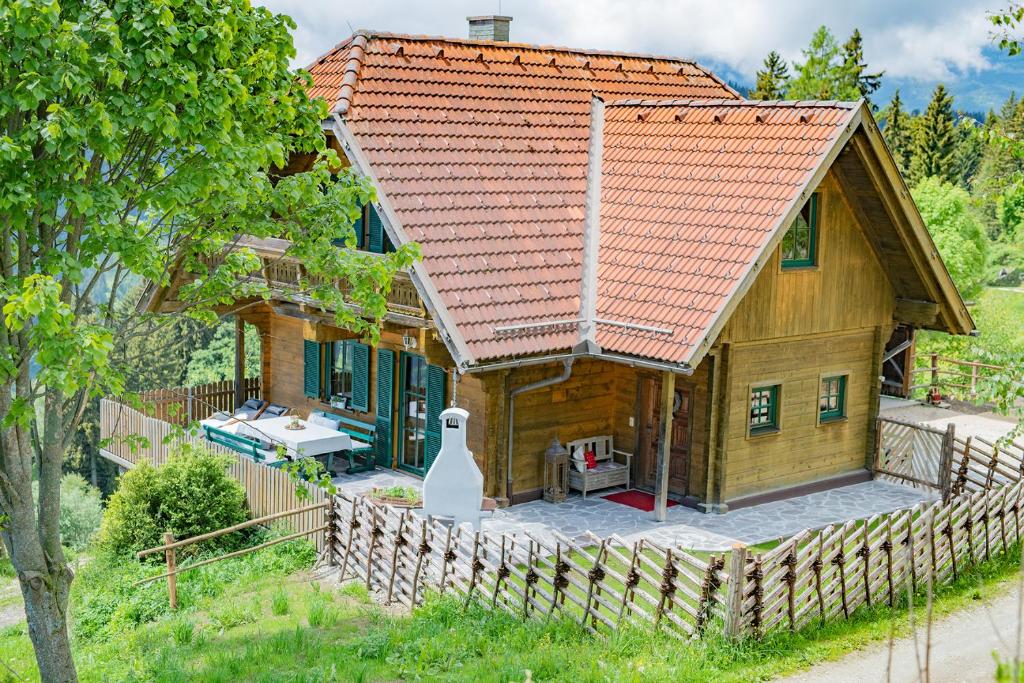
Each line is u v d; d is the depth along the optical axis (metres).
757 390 19.97
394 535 16.14
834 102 19.00
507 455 19.44
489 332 17.94
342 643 13.97
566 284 19.41
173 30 11.54
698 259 18.58
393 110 20.06
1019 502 17.23
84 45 10.91
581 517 19.03
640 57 25.14
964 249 43.62
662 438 18.59
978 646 13.16
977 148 72.62
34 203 11.20
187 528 19.06
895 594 14.63
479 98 21.52
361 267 14.11
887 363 30.06
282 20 13.80
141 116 11.55
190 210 13.81
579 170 21.61
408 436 21.89
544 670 12.32
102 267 12.54
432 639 13.59
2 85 11.32
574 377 20.27
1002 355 16.42
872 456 21.91
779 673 12.23
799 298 19.83
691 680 11.83
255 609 15.92
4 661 15.55
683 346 17.61
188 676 13.32
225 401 26.11
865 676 12.22
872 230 20.62
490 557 15.04
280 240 20.69
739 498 19.75
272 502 19.58
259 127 13.66
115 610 16.75
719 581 13.01
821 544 13.59
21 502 12.73
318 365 23.61
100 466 57.28
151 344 56.81
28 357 12.38
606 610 14.16
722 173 19.64
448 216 19.02
